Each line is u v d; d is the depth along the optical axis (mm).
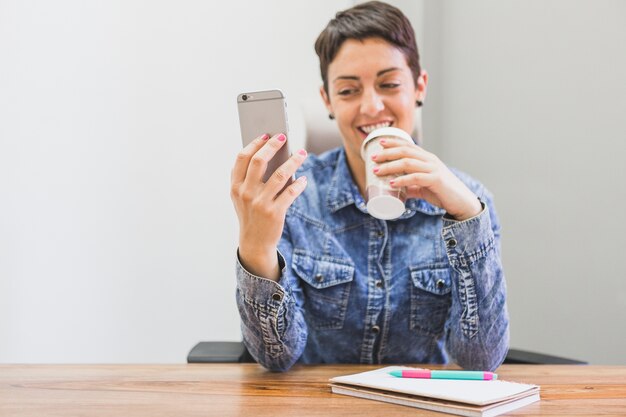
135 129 1676
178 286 1815
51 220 1423
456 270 978
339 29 1146
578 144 1799
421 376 813
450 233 953
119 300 1632
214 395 772
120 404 725
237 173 858
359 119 1158
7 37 1298
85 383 840
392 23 1119
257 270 906
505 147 1994
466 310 984
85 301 1524
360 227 1203
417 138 1370
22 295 1344
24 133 1346
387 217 909
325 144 1440
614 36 1711
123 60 1640
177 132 1807
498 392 709
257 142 839
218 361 1082
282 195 855
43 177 1397
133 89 1671
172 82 1787
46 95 1408
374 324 1162
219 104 1937
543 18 1884
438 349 1218
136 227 1684
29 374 900
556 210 1854
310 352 1206
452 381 785
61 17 1452
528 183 1931
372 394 751
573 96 1810
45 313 1410
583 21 1783
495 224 1211
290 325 928
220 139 1945
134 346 1685
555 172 1857
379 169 897
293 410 697
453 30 2135
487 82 2043
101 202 1570
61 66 1452
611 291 1723
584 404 730
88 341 1535
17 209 1326
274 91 840
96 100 1555
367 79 1129
